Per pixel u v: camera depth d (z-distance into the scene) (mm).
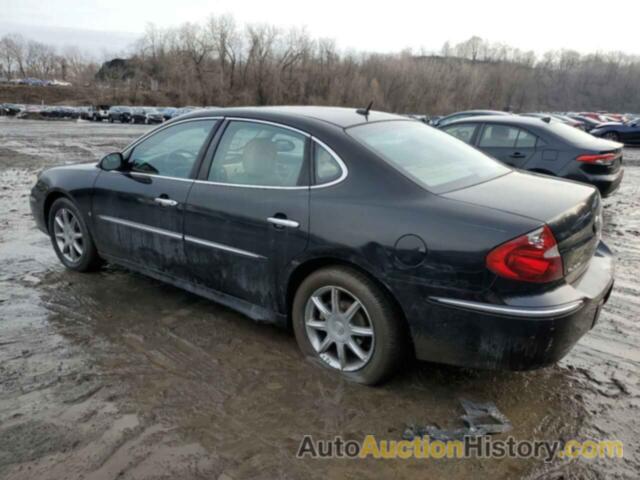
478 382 3035
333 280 2928
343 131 3113
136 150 4090
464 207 2635
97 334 3523
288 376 3057
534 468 2375
